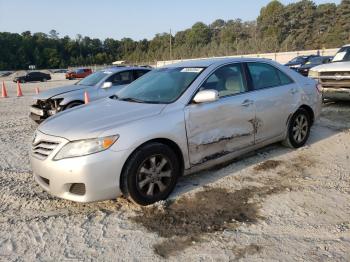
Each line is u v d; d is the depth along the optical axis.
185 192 4.34
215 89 4.63
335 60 10.14
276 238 3.32
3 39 115.38
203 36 104.44
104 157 3.60
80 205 4.11
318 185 4.46
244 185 4.50
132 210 3.94
